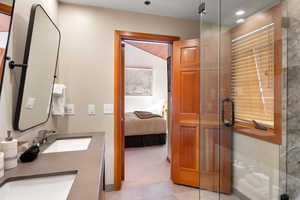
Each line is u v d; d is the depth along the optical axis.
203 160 2.16
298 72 1.41
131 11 2.20
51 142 1.43
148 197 2.02
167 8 2.14
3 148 0.85
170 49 3.14
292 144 1.46
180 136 2.36
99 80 2.11
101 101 2.12
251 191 1.77
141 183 2.36
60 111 1.83
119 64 2.16
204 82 2.14
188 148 2.32
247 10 1.75
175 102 2.39
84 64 2.06
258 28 1.67
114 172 2.17
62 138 1.58
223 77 2.04
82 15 2.04
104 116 2.14
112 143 2.16
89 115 2.09
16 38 1.07
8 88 0.98
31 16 1.10
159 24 2.31
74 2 1.99
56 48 1.74
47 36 1.45
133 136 4.07
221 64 2.04
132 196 2.04
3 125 0.93
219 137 2.07
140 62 6.11
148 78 6.18
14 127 1.04
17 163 0.92
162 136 4.27
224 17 1.94
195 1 1.98
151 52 6.15
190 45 2.29
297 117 1.43
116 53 2.14
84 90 2.07
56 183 0.82
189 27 2.44
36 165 0.91
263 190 1.66
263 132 1.65
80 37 2.04
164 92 6.34
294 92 1.44
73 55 2.03
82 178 0.76
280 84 1.50
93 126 2.11
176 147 2.38
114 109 2.16
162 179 2.49
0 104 0.90
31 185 0.79
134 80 6.05
